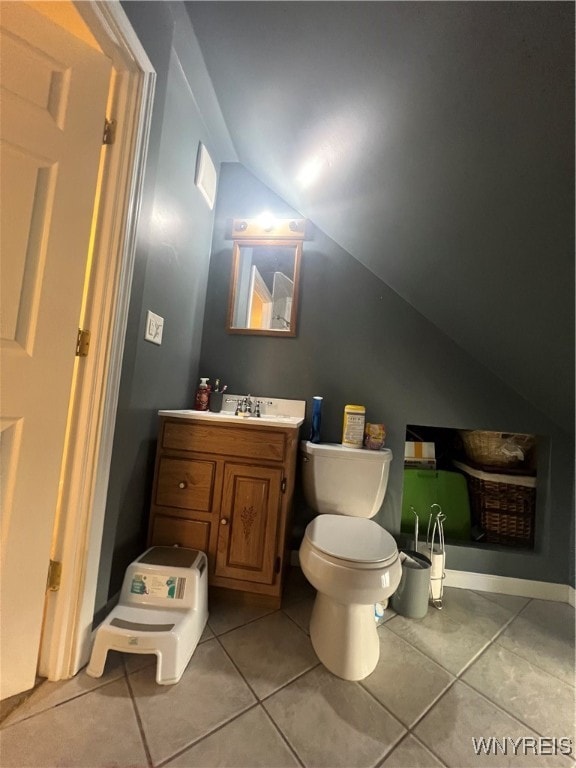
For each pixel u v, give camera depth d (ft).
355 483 4.73
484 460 5.79
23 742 2.51
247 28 3.46
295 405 5.77
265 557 4.26
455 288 4.48
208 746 2.58
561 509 5.08
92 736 2.59
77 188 3.00
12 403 2.78
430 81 2.63
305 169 4.79
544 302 3.62
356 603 3.27
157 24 3.59
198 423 4.42
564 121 2.29
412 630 4.15
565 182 2.55
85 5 2.73
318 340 5.87
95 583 3.35
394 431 5.61
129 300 3.52
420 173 3.41
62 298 2.98
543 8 1.99
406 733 2.79
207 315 6.11
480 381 5.43
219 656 3.48
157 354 4.46
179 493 4.38
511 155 2.66
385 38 2.64
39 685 3.00
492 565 5.18
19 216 2.75
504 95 2.40
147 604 3.63
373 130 3.40
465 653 3.78
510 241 3.31
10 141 2.68
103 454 3.33
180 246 4.89
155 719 2.76
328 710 2.95
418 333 5.64
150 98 3.53
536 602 4.89
